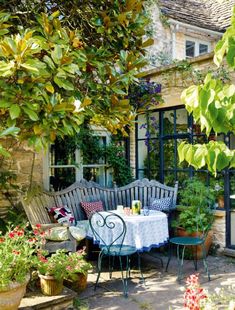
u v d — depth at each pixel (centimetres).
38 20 353
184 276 486
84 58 355
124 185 732
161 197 670
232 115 162
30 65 273
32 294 374
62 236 464
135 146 752
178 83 639
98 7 417
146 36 830
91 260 573
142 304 390
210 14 996
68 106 308
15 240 361
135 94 652
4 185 598
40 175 655
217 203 605
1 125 320
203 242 492
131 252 441
